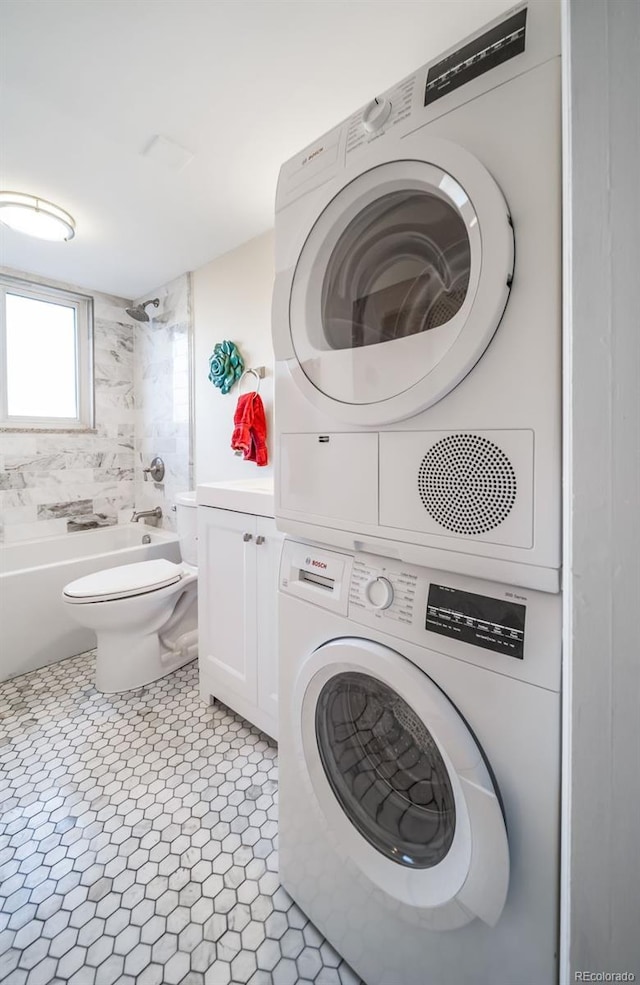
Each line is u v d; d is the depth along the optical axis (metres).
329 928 0.84
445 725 0.58
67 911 0.93
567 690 0.38
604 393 0.33
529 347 0.51
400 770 0.77
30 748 1.45
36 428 2.46
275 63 1.08
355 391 0.71
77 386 2.68
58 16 0.95
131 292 2.71
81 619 1.68
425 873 0.66
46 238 1.92
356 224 0.77
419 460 0.63
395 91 0.67
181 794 1.26
